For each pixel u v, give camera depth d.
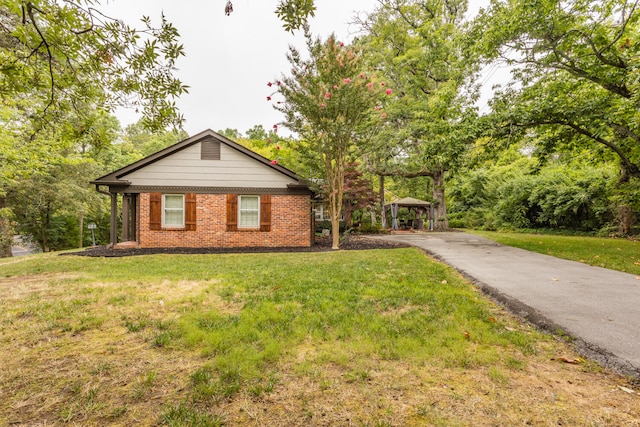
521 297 4.38
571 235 16.70
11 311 3.94
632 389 2.22
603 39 9.35
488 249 10.16
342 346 2.87
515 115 10.05
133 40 2.91
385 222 24.11
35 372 2.47
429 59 19.56
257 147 30.31
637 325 3.31
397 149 21.42
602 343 2.85
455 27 19.77
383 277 5.86
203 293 4.78
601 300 4.24
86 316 3.73
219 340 2.98
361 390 2.20
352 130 10.51
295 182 12.34
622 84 9.41
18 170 12.68
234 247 11.86
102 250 11.03
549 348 2.89
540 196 18.95
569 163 16.02
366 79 10.04
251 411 1.98
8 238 17.45
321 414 1.95
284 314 3.71
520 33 9.67
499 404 2.04
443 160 11.61
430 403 2.04
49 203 18.78
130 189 11.65
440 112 13.35
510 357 2.67
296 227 12.32
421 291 4.74
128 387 2.26
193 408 2.01
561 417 1.90
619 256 8.38
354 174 17.20
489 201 24.33
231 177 12.09
